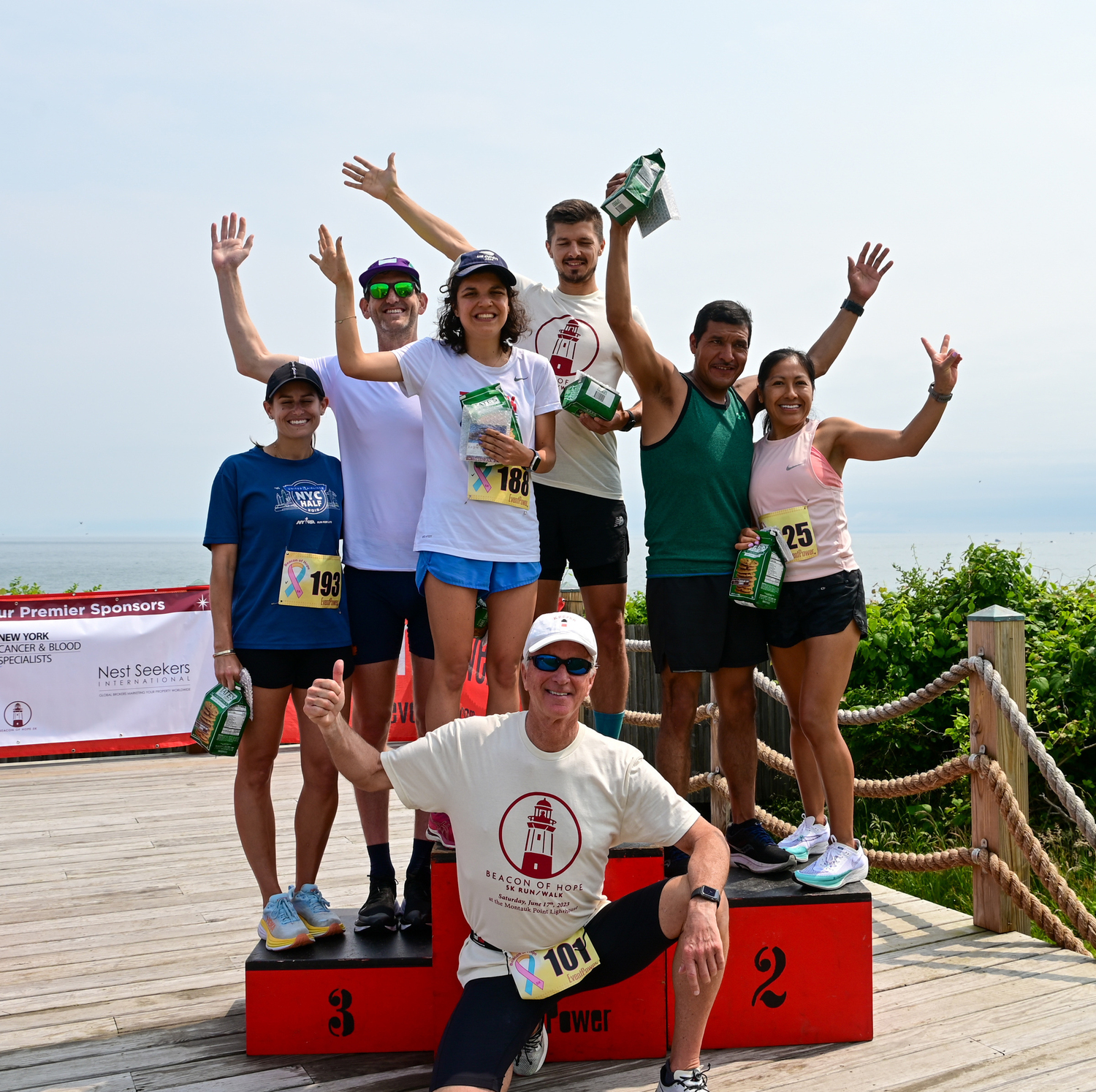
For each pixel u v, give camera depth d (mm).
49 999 3512
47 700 8047
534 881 2523
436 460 3107
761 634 3463
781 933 3051
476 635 3332
